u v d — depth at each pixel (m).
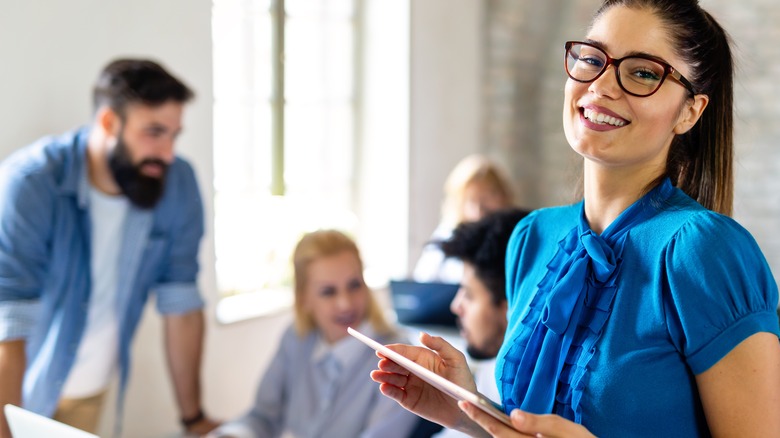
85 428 2.94
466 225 2.56
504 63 5.51
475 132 5.46
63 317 2.68
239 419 2.94
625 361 1.11
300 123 4.63
